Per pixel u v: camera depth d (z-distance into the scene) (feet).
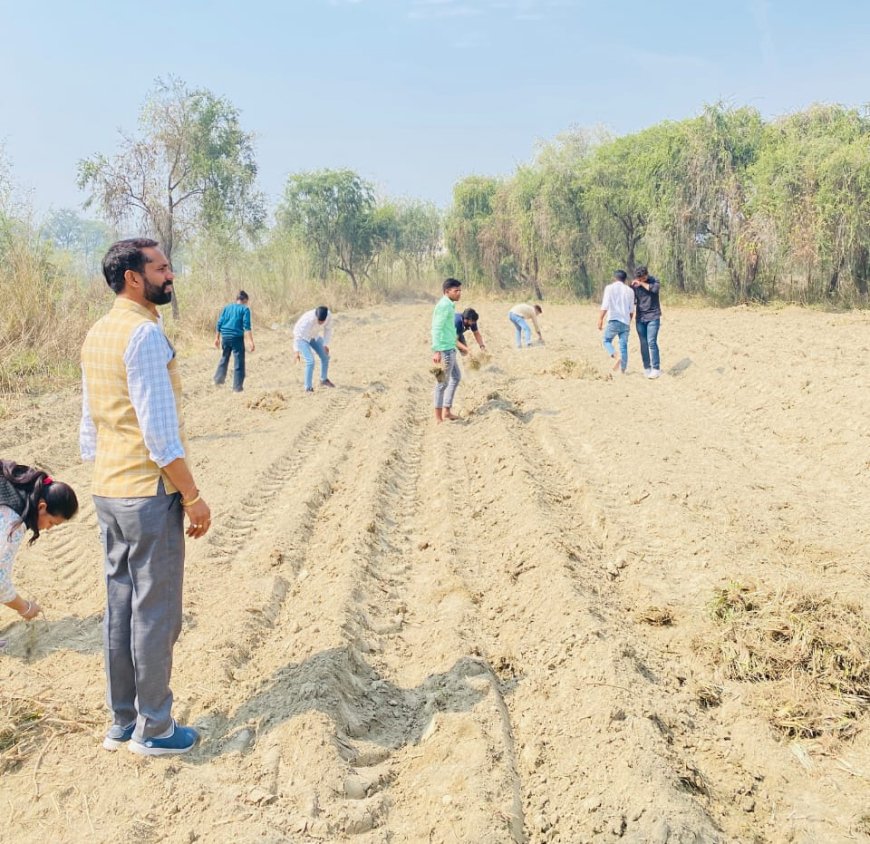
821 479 25.66
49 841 10.62
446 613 17.69
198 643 15.98
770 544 20.08
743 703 14.05
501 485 25.72
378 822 11.39
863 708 13.71
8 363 43.37
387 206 140.87
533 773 12.43
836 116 95.35
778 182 87.10
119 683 12.13
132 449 11.28
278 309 87.40
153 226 82.07
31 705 13.56
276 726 13.10
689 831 10.57
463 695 14.29
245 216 91.04
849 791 11.83
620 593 18.29
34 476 14.39
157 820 11.02
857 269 86.33
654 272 106.52
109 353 11.12
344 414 37.86
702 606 17.30
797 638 15.35
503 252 140.05
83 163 78.64
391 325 88.17
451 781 12.03
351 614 17.02
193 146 83.20
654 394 39.88
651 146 108.68
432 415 37.81
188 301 78.07
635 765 11.85
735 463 27.45
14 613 17.20
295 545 21.48
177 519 11.69
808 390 34.86
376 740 13.47
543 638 16.10
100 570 19.71
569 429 32.73
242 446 31.78
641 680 14.19
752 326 65.98
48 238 53.16
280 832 10.83
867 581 17.62
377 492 25.34
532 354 54.44
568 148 121.70
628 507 23.52
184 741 12.49
